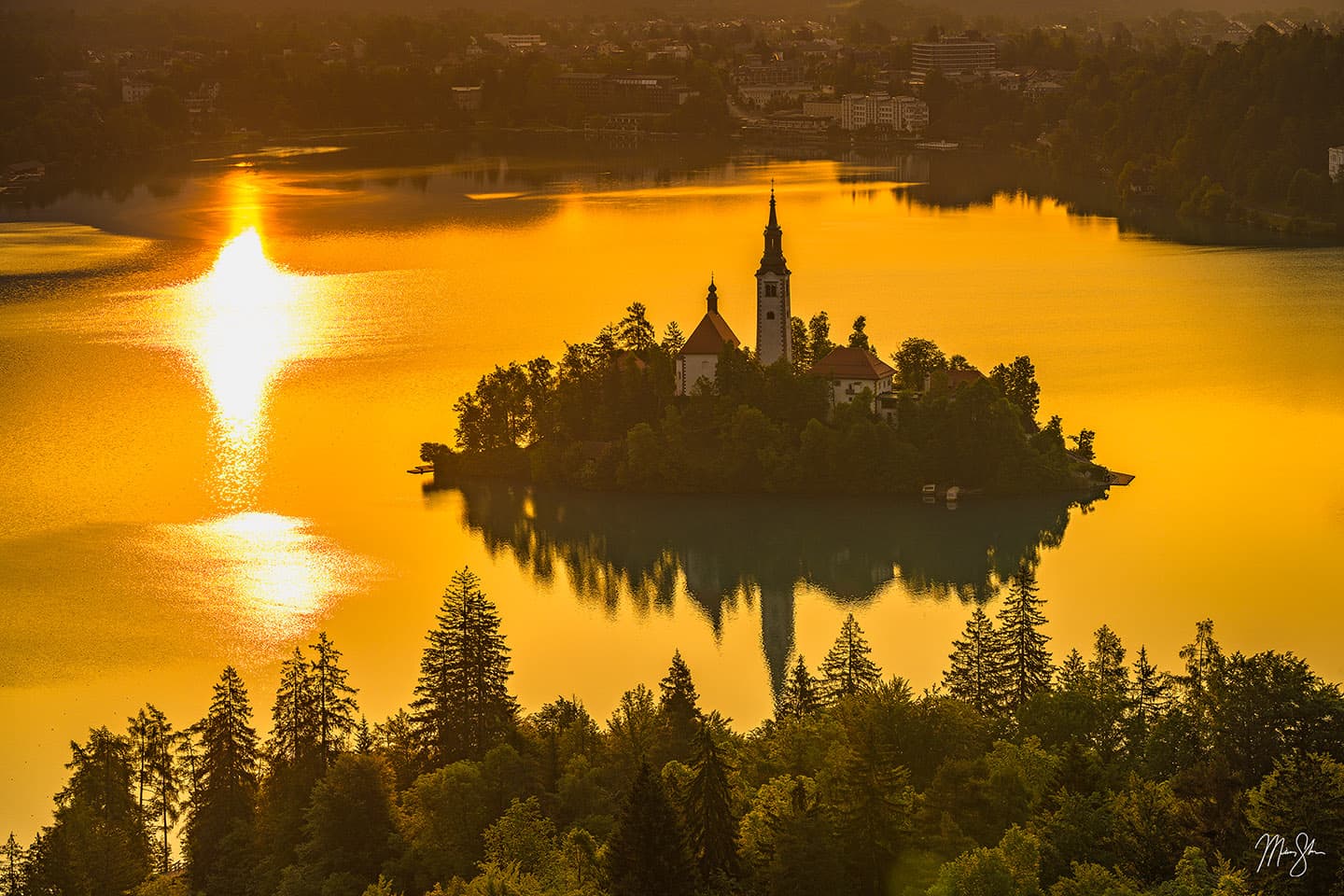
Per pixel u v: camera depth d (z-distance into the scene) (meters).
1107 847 189.88
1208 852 188.75
